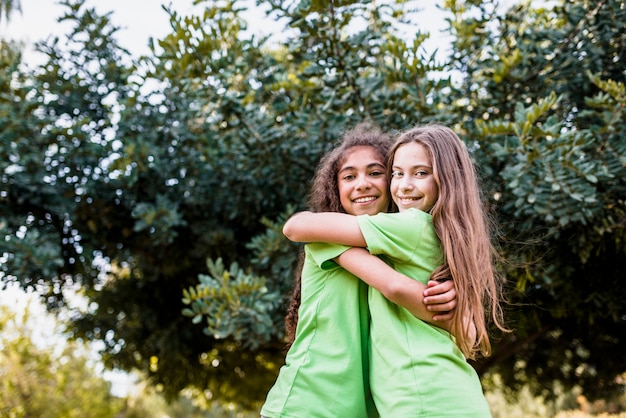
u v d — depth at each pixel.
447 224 1.95
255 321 4.11
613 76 4.47
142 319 6.48
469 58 4.68
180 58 4.31
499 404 11.09
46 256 4.71
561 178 3.59
